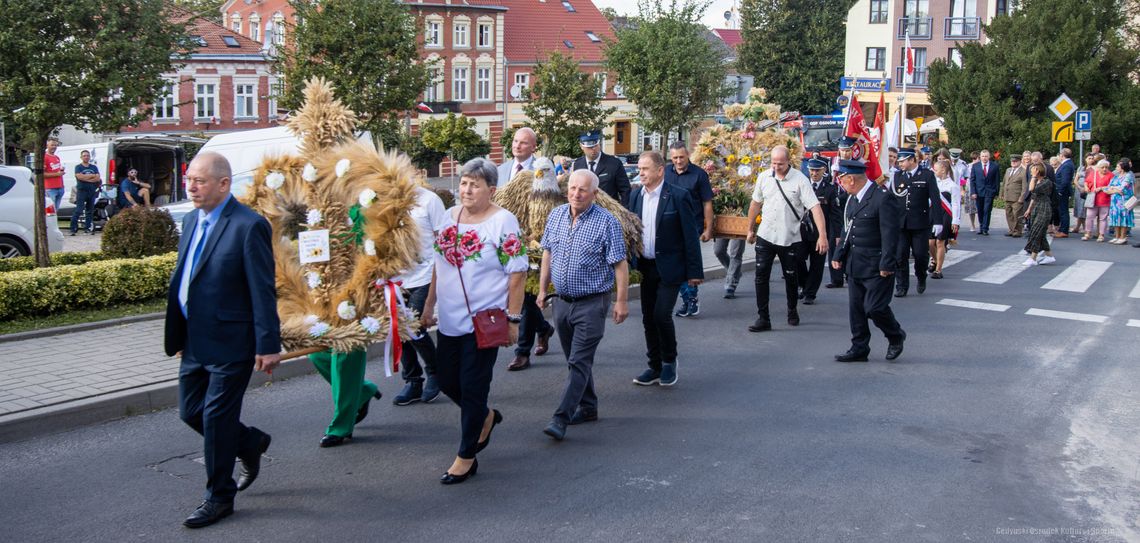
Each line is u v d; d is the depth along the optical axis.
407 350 7.79
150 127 46.38
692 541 5.18
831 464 6.45
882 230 9.15
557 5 64.38
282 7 56.50
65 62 11.79
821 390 8.38
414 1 55.09
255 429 5.81
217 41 48.88
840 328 11.16
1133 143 37.12
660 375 8.52
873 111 58.19
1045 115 37.66
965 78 39.41
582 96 35.06
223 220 5.32
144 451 6.66
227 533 5.28
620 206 8.11
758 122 13.04
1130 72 38.94
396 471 6.29
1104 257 18.41
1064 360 9.60
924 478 6.21
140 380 7.94
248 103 49.78
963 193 27.27
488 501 5.77
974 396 8.23
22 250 14.94
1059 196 22.31
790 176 10.79
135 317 10.42
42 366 8.39
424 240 7.30
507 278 6.15
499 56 59.00
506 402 7.95
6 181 14.78
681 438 7.00
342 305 6.38
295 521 5.45
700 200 10.76
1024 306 12.80
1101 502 5.85
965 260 17.72
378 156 6.52
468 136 38.09
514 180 8.98
